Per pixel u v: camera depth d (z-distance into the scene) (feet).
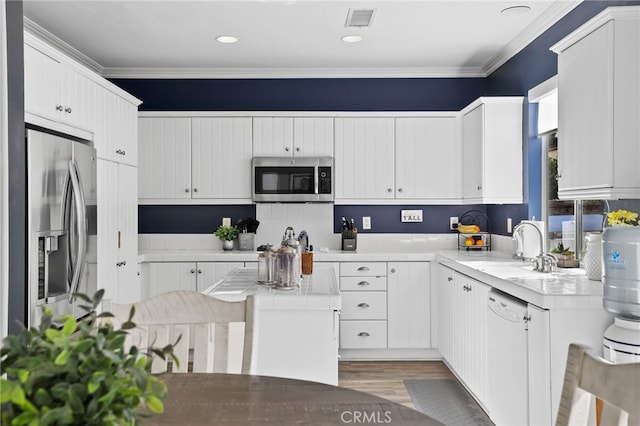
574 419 3.45
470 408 11.14
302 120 15.79
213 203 15.80
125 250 13.35
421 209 16.92
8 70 7.14
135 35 13.60
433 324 14.80
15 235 7.38
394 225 16.93
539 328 7.77
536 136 13.35
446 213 16.89
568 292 7.75
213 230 16.88
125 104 13.42
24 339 2.28
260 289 8.66
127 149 13.53
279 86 16.83
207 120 15.78
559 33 11.76
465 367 11.89
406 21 12.64
